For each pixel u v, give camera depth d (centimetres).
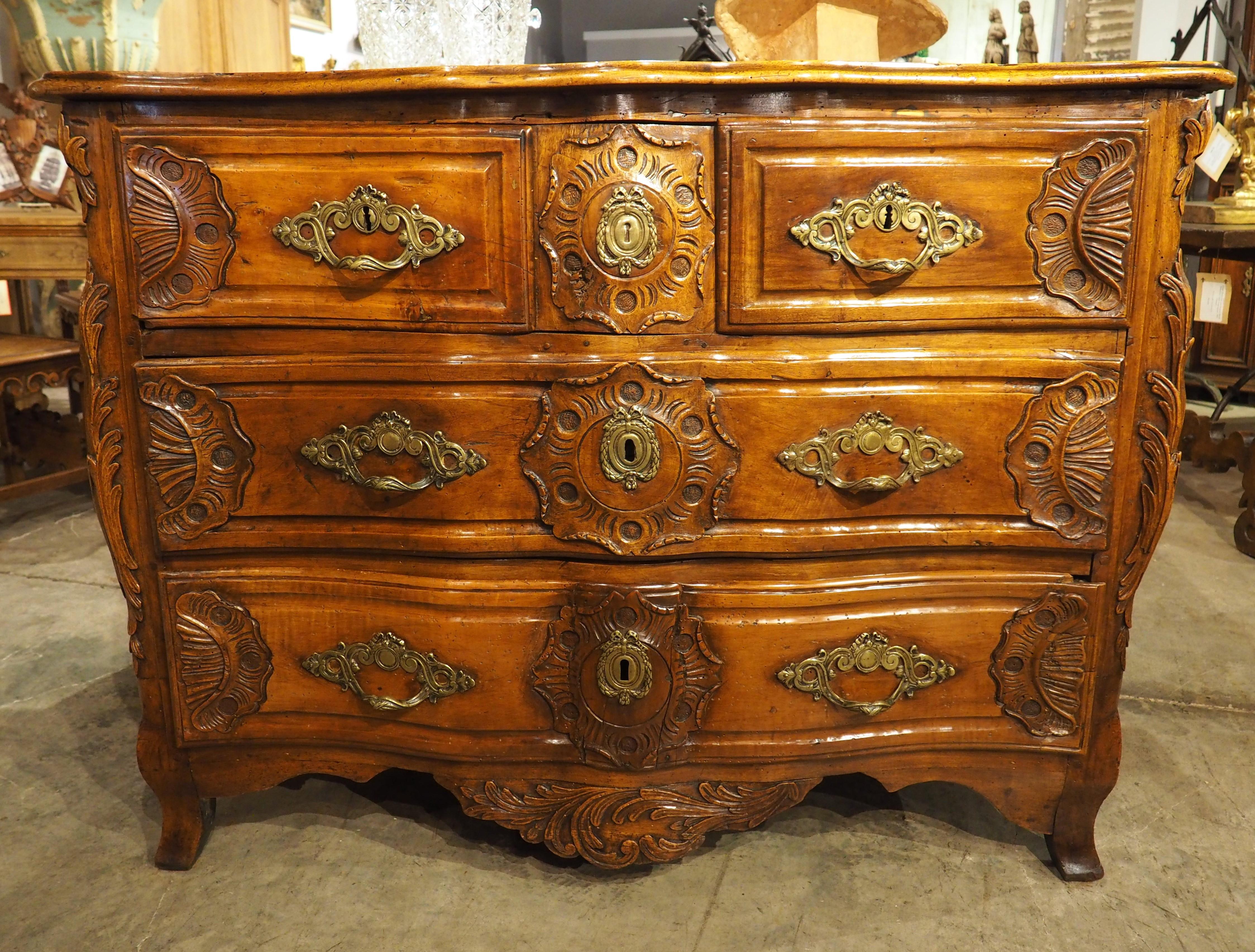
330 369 125
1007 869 146
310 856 149
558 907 138
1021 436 126
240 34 318
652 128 117
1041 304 123
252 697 136
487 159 118
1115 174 119
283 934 132
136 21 246
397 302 123
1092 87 117
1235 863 147
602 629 129
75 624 229
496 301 122
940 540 129
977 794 165
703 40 166
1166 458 127
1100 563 130
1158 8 368
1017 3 312
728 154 117
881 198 118
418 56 156
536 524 128
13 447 306
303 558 134
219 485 129
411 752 137
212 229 122
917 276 121
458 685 132
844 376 123
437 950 129
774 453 125
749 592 129
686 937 132
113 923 134
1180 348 124
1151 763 174
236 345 126
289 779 146
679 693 131
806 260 120
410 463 127
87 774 170
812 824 157
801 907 138
